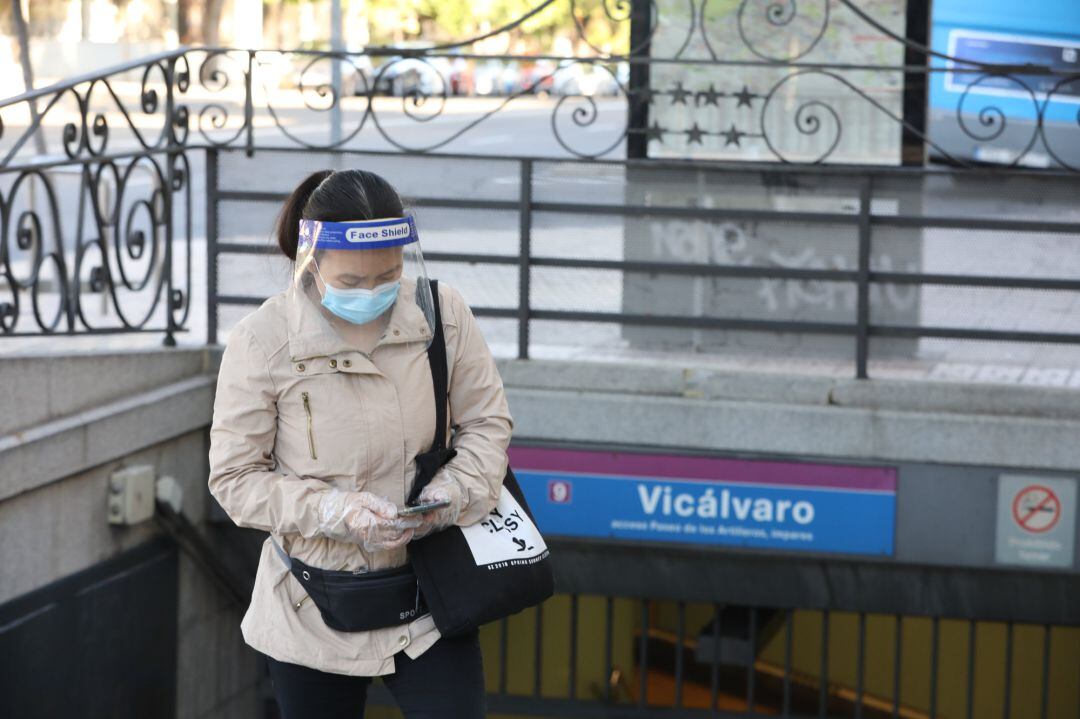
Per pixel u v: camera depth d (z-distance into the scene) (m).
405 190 5.98
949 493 5.49
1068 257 5.75
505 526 2.86
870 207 5.67
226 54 5.92
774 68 6.33
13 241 8.69
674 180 6.05
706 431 5.63
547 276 6.03
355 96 5.89
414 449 2.77
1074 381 5.60
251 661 6.88
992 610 5.69
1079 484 5.40
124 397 5.47
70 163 5.23
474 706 2.85
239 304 6.05
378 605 2.79
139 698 5.71
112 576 5.45
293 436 2.74
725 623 6.34
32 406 4.86
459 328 2.87
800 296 6.05
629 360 5.88
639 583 5.93
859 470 5.52
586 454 5.70
